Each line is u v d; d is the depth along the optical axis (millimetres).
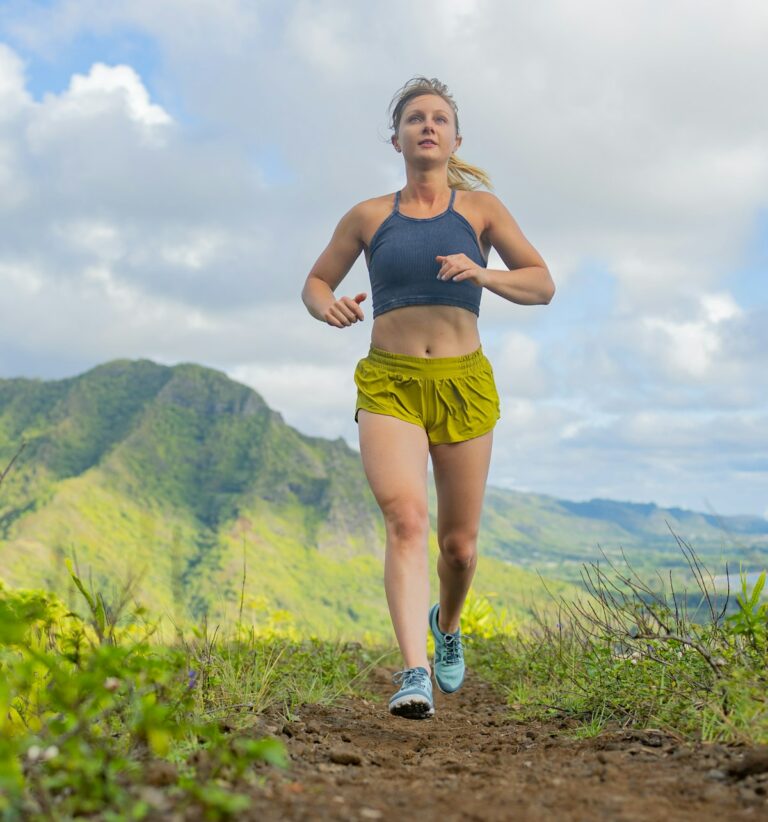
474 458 3932
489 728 3920
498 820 2021
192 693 2951
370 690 5402
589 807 2135
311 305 4008
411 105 3977
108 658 2197
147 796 1920
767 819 1992
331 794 2230
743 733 2707
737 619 3297
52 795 2008
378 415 3838
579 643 4648
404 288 3873
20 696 2600
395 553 3648
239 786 2178
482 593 8445
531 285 3807
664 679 3359
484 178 4277
